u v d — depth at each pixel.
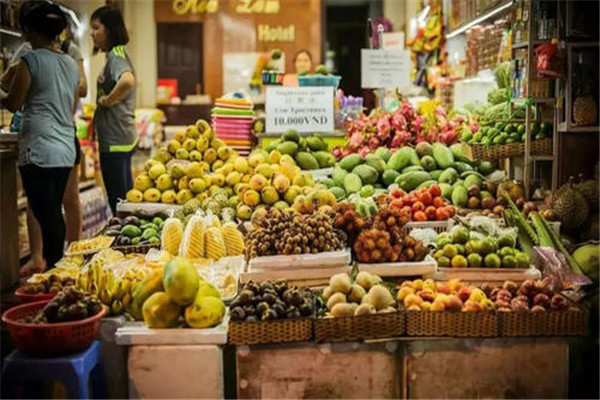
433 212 4.49
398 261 3.84
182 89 12.40
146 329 3.19
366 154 5.57
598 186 4.42
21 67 5.04
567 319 3.24
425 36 9.02
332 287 3.39
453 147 5.50
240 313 3.21
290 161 4.93
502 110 5.12
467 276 3.79
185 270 3.17
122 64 6.19
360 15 13.21
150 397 3.17
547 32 4.66
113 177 6.39
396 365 3.24
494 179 5.26
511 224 4.36
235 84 12.16
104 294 3.33
